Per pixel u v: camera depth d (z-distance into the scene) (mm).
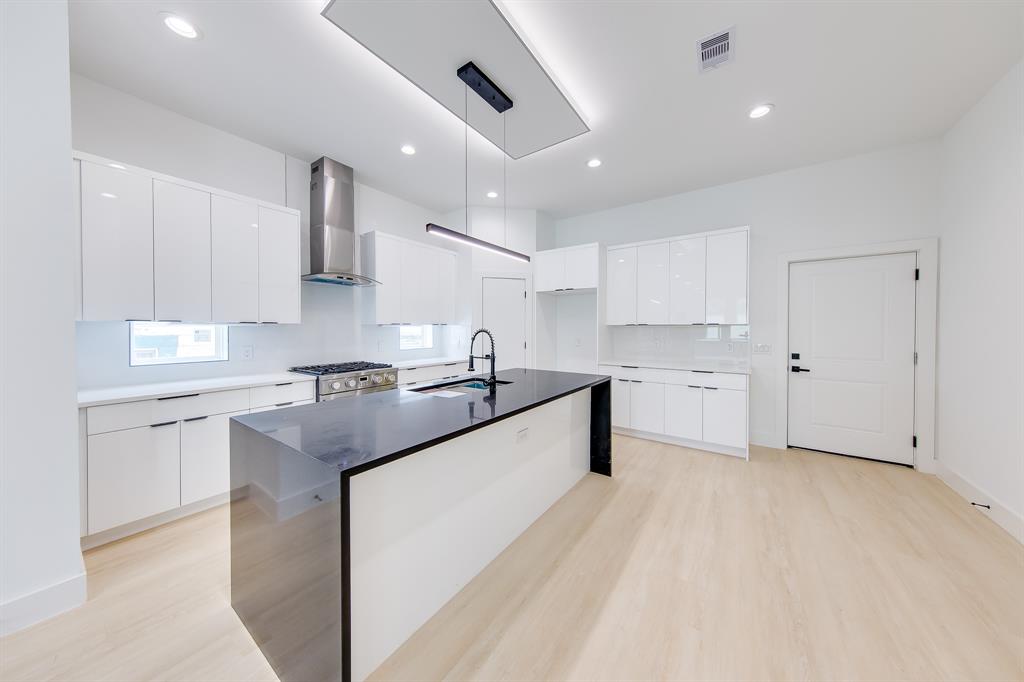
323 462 1100
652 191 4172
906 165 3143
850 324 3424
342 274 3271
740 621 1516
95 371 2371
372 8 1688
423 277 4293
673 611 1570
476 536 1815
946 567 1852
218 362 2912
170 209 2402
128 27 1890
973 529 2203
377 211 4152
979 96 2473
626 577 1792
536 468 2346
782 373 3680
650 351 4504
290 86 2373
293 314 3107
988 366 2400
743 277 3648
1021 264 2131
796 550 2002
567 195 4309
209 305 2592
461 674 1280
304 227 3420
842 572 1818
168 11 1798
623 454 3580
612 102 2551
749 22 1888
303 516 1190
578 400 2934
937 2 1769
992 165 2379
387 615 1355
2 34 1428
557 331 5195
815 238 3518
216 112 2652
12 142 1447
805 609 1579
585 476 3039
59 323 1557
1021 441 2111
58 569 1547
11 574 1449
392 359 4363
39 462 1512
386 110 2633
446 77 2150
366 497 1271
